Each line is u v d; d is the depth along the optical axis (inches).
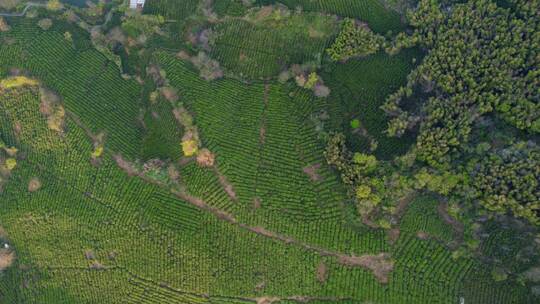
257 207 2881.4
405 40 3105.3
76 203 3095.5
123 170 3110.2
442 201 2743.6
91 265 2979.8
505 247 2588.6
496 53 2849.4
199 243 2851.9
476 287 2564.0
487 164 2610.7
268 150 2997.0
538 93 2706.7
